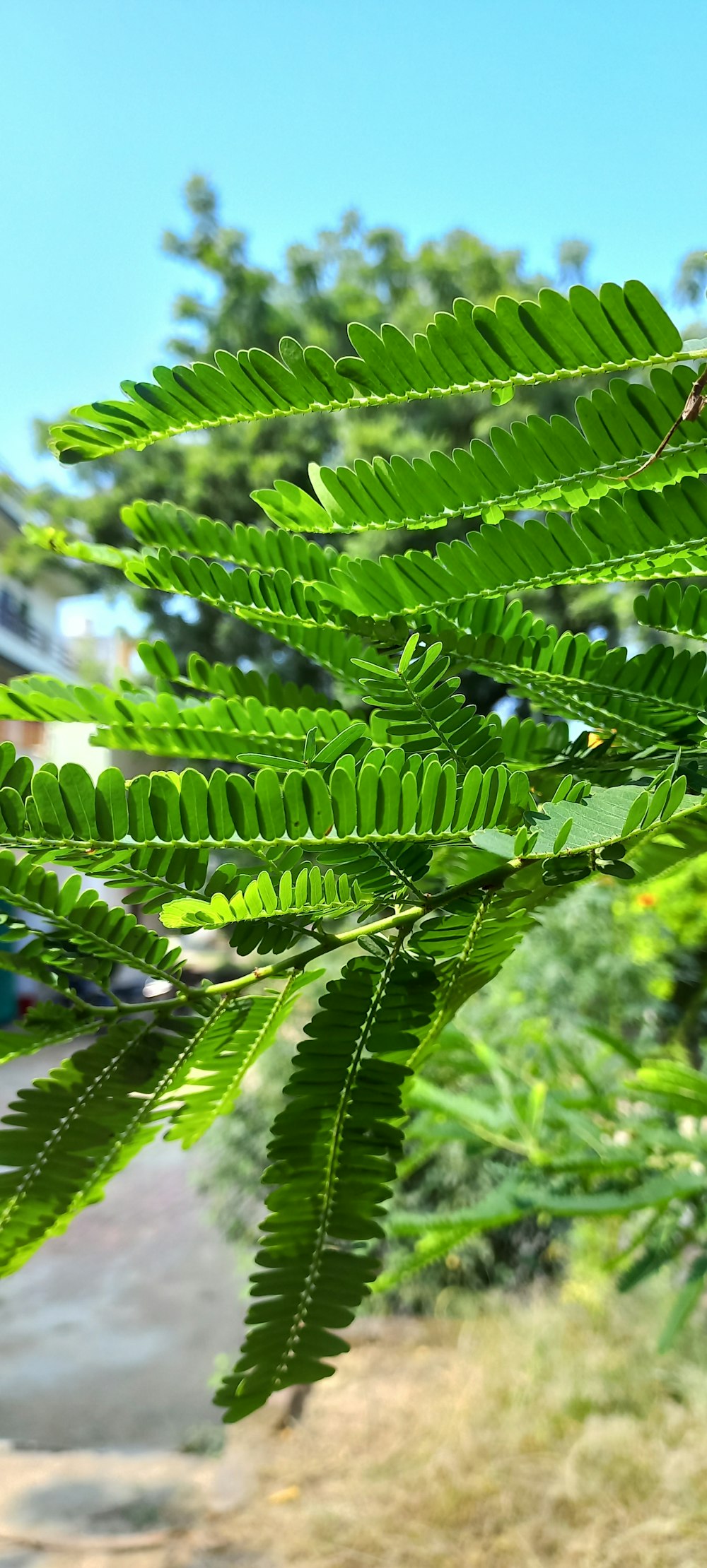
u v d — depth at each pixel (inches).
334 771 7.8
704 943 57.7
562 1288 106.5
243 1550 80.4
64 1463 99.3
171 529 9.9
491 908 8.6
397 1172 9.0
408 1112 9.4
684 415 7.7
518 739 11.5
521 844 7.8
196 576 10.0
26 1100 8.2
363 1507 82.0
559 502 8.5
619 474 8.2
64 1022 8.2
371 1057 8.9
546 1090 26.3
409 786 8.0
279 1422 101.7
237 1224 127.1
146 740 11.0
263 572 10.0
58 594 489.4
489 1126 25.1
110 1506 90.1
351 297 320.8
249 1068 8.9
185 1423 107.0
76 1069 8.2
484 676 11.3
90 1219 179.0
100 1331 133.3
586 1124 24.3
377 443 194.1
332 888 8.1
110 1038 8.3
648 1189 22.4
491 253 319.6
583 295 7.2
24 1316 138.5
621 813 8.2
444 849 9.2
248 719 11.2
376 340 7.4
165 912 7.4
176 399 7.6
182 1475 95.3
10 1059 8.2
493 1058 26.8
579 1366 90.4
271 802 7.6
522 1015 84.6
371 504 8.6
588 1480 77.5
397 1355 108.0
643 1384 87.1
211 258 306.7
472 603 10.4
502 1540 73.8
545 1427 85.4
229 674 11.8
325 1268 8.8
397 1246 101.0
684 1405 86.3
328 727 11.4
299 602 10.1
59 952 7.9
